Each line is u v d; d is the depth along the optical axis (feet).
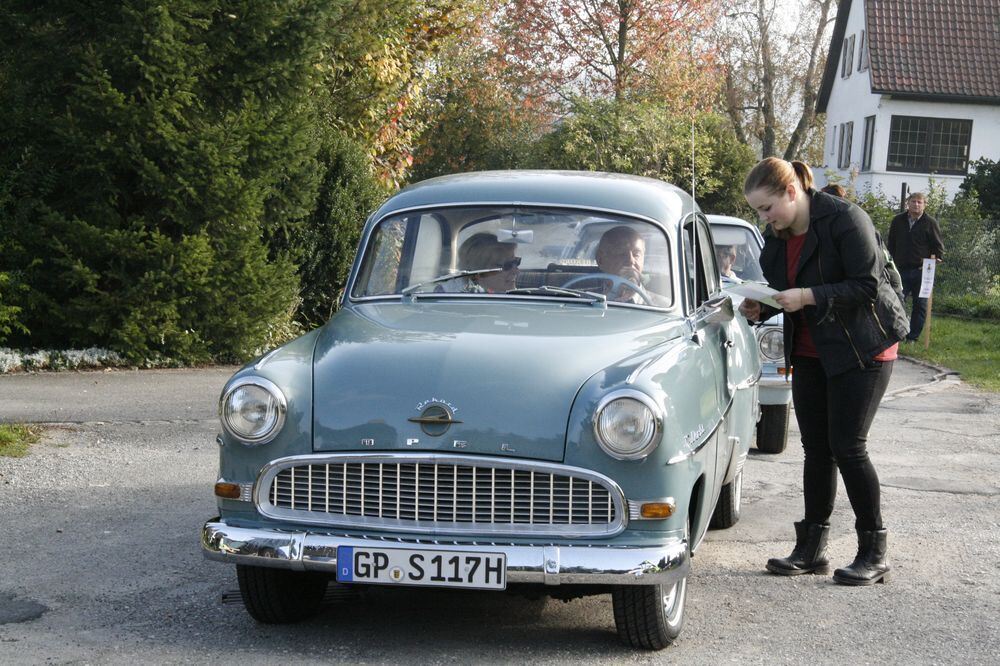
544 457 14.15
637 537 14.23
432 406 14.38
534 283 18.08
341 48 51.67
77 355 39.81
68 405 33.12
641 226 18.42
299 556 14.26
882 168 121.60
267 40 40.40
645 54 119.34
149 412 32.73
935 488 26.43
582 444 14.12
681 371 15.29
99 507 22.53
